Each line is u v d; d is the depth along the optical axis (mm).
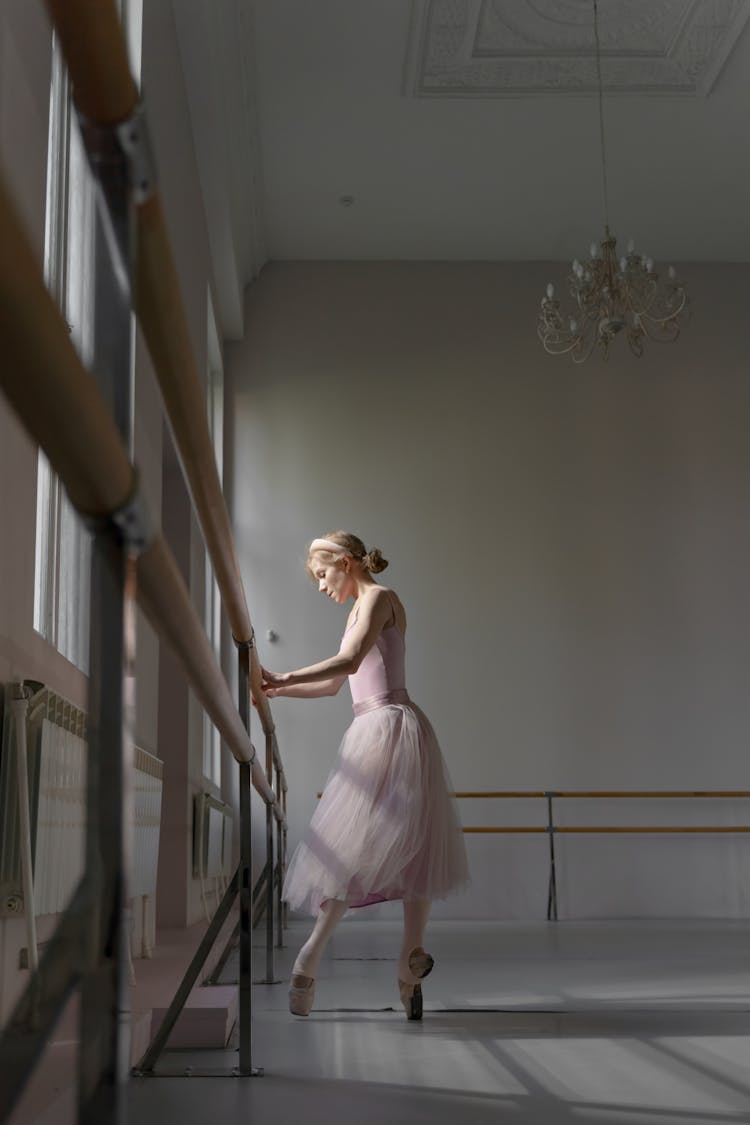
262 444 8266
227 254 7203
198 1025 2092
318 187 7707
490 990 3082
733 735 8000
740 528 8344
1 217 359
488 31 6367
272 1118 1514
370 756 2516
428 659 8000
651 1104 1623
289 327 8469
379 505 8227
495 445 8375
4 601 1993
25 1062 504
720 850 7828
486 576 8156
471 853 7738
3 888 1899
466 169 7551
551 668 8031
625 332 8594
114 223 645
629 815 7848
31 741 2021
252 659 2025
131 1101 1624
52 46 2812
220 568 1568
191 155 5918
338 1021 2449
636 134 7230
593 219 8172
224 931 5121
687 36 6457
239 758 1896
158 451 4344
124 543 625
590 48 6520
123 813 597
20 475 2105
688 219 8195
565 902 7707
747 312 8688
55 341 441
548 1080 1805
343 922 6934
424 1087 1743
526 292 8625
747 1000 2850
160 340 811
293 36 6301
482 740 7895
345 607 8031
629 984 3258
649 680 8055
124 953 590
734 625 8188
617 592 8188
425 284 8602
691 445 8453
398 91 6781
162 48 4695
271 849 3168
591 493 8336
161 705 5391
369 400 8391
